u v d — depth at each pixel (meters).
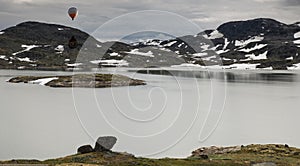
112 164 38.47
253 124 82.69
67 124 79.50
